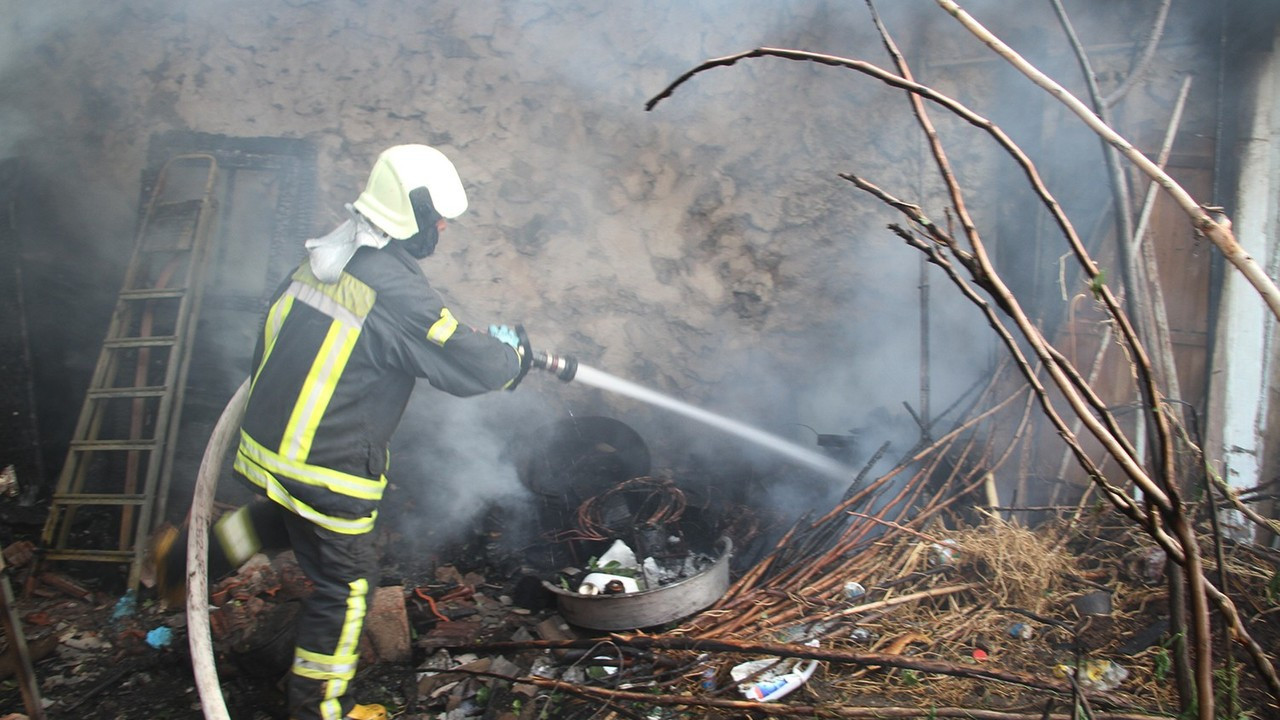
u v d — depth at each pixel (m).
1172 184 1.44
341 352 2.76
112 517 4.18
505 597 3.83
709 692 3.02
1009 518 3.78
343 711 3.00
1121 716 2.65
